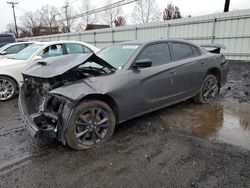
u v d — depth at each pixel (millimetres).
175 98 4184
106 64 3277
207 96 4980
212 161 2693
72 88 2900
